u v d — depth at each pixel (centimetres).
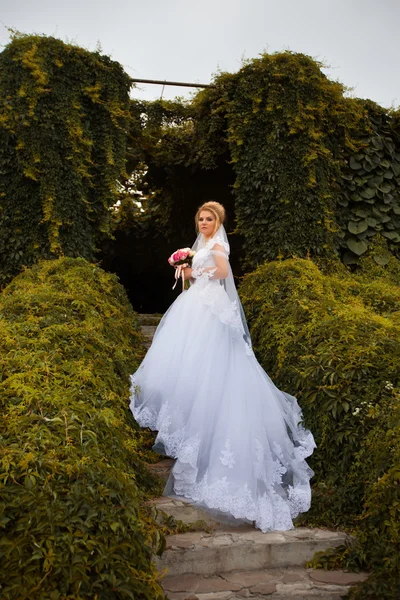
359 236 664
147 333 600
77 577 193
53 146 577
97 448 248
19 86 568
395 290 532
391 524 264
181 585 265
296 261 532
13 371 291
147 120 693
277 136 613
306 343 400
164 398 340
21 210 575
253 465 307
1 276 567
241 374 335
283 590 261
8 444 231
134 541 219
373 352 357
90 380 306
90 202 607
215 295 361
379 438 306
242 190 635
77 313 405
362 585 257
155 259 1203
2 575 189
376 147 672
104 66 603
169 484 323
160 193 1017
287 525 305
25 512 204
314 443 344
